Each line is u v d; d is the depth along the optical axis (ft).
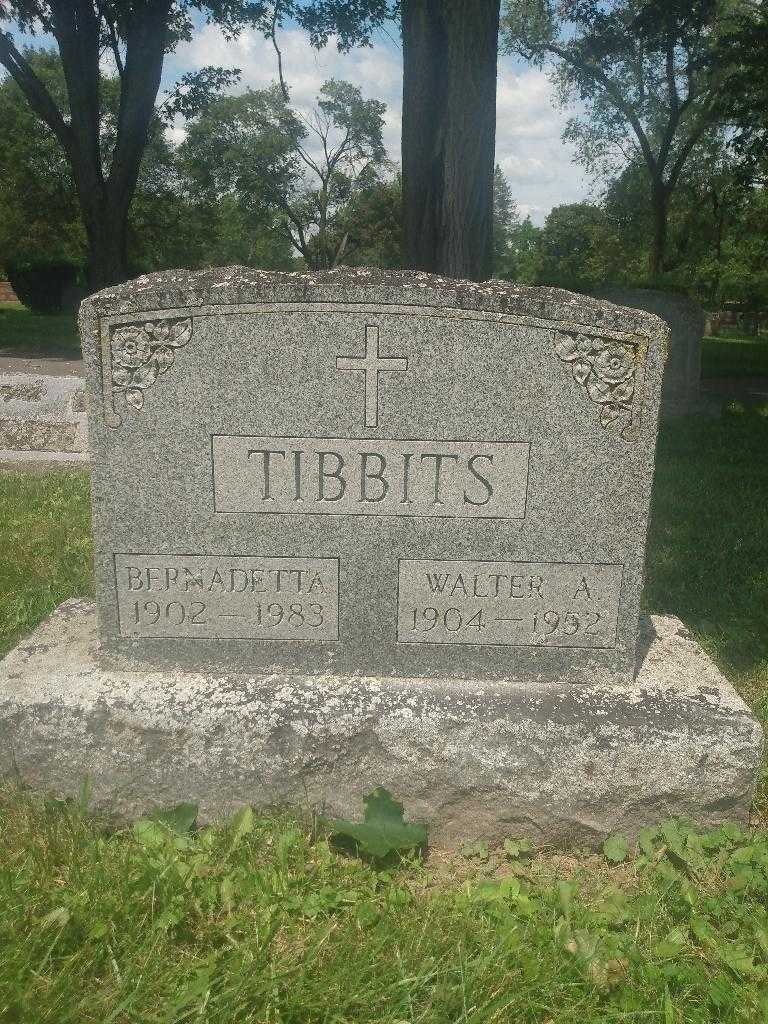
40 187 119.03
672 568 17.10
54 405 25.49
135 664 9.48
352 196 156.04
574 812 8.83
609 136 101.60
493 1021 6.41
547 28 80.38
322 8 49.24
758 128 61.98
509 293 8.59
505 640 9.45
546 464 8.96
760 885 7.90
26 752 8.82
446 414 8.82
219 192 138.41
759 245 119.65
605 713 8.98
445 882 8.39
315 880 8.05
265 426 8.84
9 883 7.26
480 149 29.17
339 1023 6.31
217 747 8.79
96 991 6.55
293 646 9.46
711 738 8.77
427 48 29.40
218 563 9.21
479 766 8.78
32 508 20.34
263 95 132.05
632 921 7.56
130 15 53.78
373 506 9.07
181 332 8.63
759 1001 6.64
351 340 8.63
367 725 8.82
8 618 13.44
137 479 8.99
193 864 7.93
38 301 105.40
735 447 31.14
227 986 6.56
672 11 60.34
